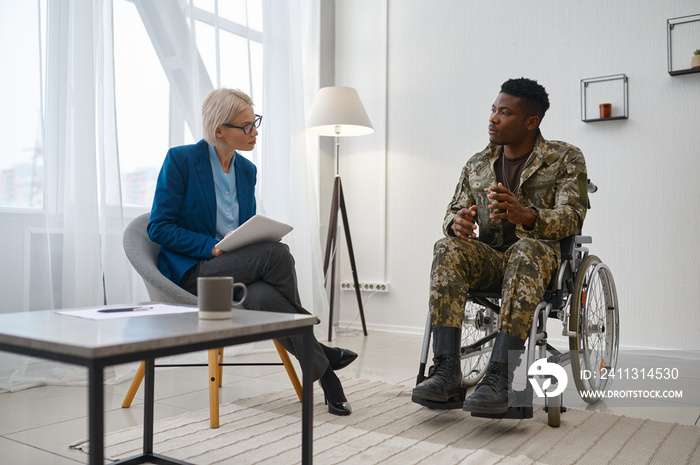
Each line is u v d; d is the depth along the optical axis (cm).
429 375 171
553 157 192
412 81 374
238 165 210
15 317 104
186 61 270
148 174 264
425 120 368
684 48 292
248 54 308
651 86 301
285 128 330
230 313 103
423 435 161
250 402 195
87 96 227
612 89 309
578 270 186
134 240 179
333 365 190
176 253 184
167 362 267
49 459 140
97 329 89
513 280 166
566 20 324
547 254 172
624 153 307
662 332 296
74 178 227
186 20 271
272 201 328
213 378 166
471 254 181
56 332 86
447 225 202
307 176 336
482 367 234
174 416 179
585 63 319
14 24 217
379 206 382
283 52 330
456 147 358
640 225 303
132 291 252
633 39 306
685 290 292
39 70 222
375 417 178
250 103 200
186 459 139
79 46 226
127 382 227
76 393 207
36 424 169
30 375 220
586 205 185
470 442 155
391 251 378
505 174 202
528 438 158
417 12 373
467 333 246
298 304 178
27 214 219
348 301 393
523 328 162
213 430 163
